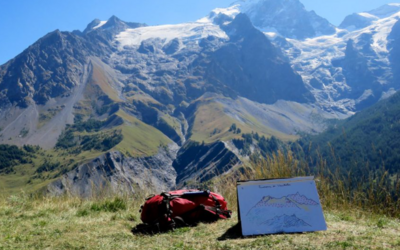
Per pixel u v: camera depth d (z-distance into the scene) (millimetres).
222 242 1664
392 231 1815
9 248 1656
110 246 1680
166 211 2006
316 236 1692
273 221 1822
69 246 1690
